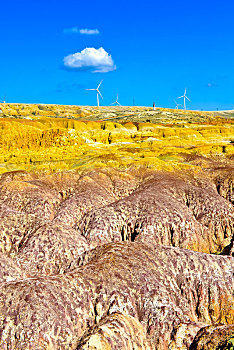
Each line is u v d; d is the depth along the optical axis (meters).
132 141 142.00
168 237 49.50
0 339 24.95
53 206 58.91
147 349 26.55
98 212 52.56
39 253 41.59
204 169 78.50
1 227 49.59
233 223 54.44
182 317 28.02
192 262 35.25
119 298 29.05
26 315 25.77
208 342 24.59
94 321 28.06
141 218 50.50
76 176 74.38
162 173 74.88
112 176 74.50
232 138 155.25
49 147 113.25
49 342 25.16
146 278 30.97
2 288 27.88
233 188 66.81
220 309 32.84
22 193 60.12
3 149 111.00
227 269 35.38
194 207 58.91
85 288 29.44
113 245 36.09
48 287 27.92
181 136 167.88
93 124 184.75
